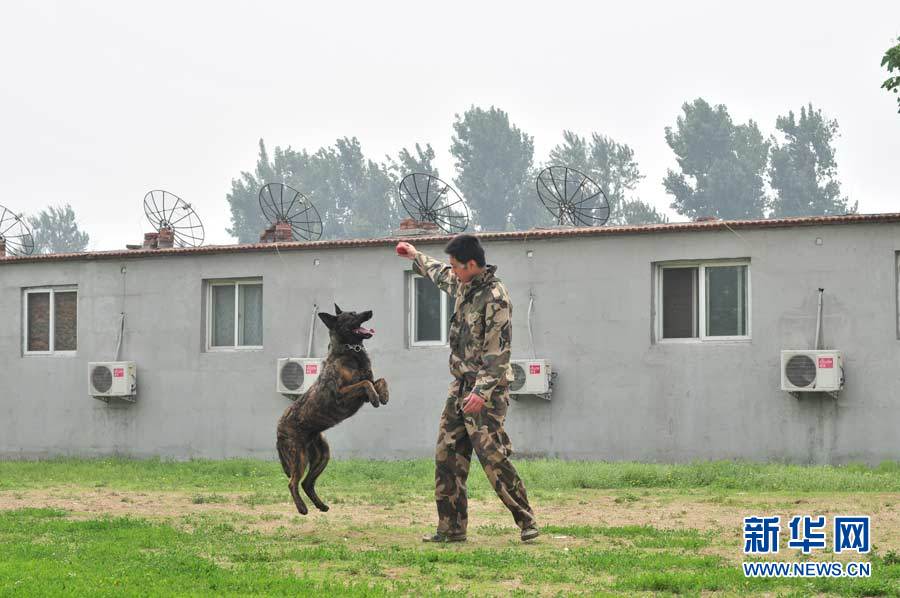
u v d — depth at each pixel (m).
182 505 12.53
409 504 12.55
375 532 9.86
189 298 21.61
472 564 8.04
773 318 17.52
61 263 22.62
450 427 9.15
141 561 8.16
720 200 72.38
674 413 18.06
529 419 18.94
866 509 11.34
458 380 9.07
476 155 77.38
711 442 17.80
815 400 17.19
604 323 18.58
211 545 9.05
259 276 21.17
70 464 19.67
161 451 21.64
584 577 7.51
